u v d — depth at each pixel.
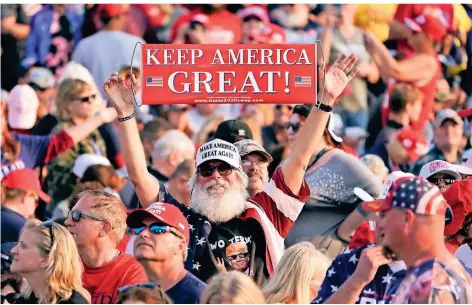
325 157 36.94
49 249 26.66
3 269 32.09
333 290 25.73
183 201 38.53
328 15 41.88
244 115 39.47
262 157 32.53
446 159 41.25
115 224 29.02
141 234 28.84
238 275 24.94
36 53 40.75
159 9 41.41
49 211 38.25
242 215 30.64
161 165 38.66
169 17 41.50
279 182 30.98
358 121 41.06
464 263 28.64
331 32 41.72
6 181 35.91
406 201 24.72
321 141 37.22
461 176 33.03
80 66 40.69
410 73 41.66
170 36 41.44
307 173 36.78
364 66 41.38
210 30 41.47
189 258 30.14
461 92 42.41
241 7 41.72
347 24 41.81
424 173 32.97
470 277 25.11
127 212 29.83
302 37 41.59
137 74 40.84
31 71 40.41
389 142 41.09
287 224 30.92
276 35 41.56
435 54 42.31
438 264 24.50
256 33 41.53
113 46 40.78
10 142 39.09
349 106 41.00
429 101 41.75
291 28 41.59
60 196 38.50
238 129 33.66
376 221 25.45
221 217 30.50
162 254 28.77
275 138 39.44
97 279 28.56
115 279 28.56
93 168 38.38
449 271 24.48
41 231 26.86
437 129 41.44
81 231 28.78
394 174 30.23
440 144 41.31
